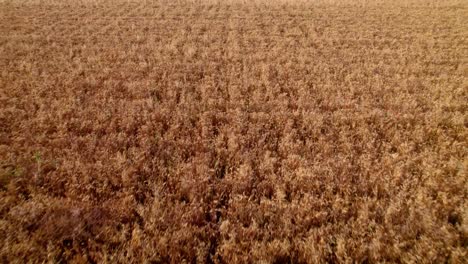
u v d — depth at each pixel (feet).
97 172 15.43
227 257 11.40
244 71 29.09
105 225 12.59
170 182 14.99
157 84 26.40
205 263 11.35
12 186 14.26
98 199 14.20
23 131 19.10
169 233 12.10
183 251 11.54
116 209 13.29
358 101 24.57
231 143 18.10
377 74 29.01
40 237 11.82
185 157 17.58
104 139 18.20
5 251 11.03
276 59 32.76
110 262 10.95
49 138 18.71
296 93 25.58
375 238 12.05
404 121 21.50
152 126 19.93
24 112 21.01
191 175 15.44
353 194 14.76
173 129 19.61
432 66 31.83
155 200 13.42
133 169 15.60
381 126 20.44
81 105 22.30
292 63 31.32
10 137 18.70
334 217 13.26
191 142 18.60
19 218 12.59
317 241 12.19
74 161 16.40
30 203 13.32
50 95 23.50
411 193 14.76
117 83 25.66
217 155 17.62
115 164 15.99
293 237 12.32
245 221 13.15
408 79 28.50
